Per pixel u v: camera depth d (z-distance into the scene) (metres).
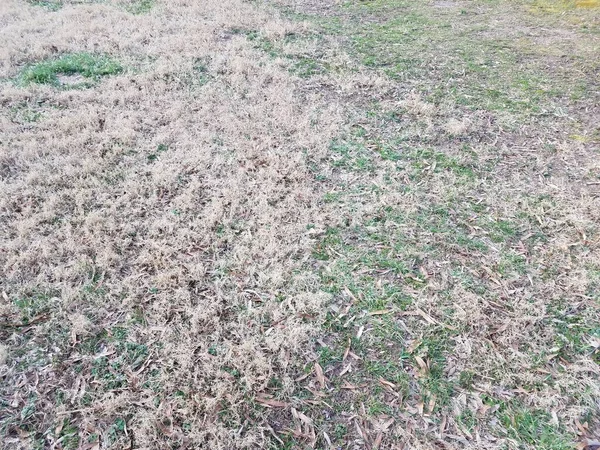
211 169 3.40
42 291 2.53
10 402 2.06
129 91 4.26
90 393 2.09
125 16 5.93
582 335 2.38
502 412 2.06
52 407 2.04
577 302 2.54
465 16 6.23
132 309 2.45
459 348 2.30
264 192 3.19
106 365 2.20
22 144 3.59
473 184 3.33
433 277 2.67
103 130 3.82
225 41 5.37
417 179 3.38
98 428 1.98
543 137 3.83
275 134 3.79
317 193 3.22
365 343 2.32
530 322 2.42
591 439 1.98
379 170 3.45
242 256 2.71
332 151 3.63
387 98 4.36
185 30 5.56
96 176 3.33
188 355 2.21
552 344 2.34
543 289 2.61
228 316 2.43
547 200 3.20
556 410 2.07
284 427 2.00
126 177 3.29
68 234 2.83
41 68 4.63
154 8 6.20
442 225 3.00
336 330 2.38
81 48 5.09
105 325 2.38
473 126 3.95
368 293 2.56
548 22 6.00
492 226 3.00
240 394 2.09
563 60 5.03
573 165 3.53
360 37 5.58
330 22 6.01
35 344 2.28
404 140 3.79
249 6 6.40
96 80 4.53
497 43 5.43
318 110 4.13
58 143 3.59
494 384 2.17
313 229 2.93
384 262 2.74
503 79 4.67
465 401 2.10
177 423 1.99
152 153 3.55
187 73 4.64
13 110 4.03
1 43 5.13
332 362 2.24
